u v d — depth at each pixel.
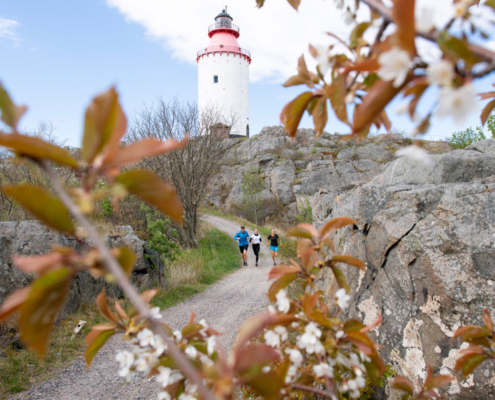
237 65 31.62
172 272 9.50
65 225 0.47
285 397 0.99
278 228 22.62
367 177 25.22
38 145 0.45
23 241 5.41
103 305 0.91
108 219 10.71
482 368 2.29
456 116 0.35
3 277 5.15
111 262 0.45
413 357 2.80
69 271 0.45
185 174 14.28
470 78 0.38
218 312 6.84
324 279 4.48
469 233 2.66
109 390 3.97
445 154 4.10
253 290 8.77
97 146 0.50
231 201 27.75
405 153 0.44
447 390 2.45
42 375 4.23
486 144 4.38
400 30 0.40
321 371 0.93
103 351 5.00
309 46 0.77
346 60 0.67
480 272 2.54
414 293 2.94
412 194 3.19
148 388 4.02
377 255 3.40
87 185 0.49
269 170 27.31
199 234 16.58
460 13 0.50
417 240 2.97
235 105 31.73
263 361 0.54
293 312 1.07
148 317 0.44
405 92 0.44
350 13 0.75
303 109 0.81
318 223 7.21
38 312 0.46
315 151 27.92
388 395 2.80
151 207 10.70
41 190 0.46
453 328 2.61
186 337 0.94
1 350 4.43
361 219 3.70
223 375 0.54
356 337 0.92
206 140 15.12
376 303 3.30
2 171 8.63
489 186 2.75
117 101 0.51
